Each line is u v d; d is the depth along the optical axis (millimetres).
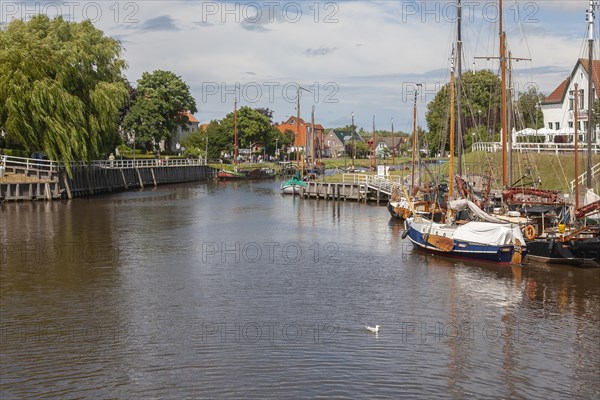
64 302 31812
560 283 35438
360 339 26484
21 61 71812
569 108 90125
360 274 37875
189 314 29891
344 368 23516
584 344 26078
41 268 39188
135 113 127938
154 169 112250
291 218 64750
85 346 25719
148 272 38281
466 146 101500
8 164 78875
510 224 40219
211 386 22078
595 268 38906
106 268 39312
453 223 46188
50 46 77000
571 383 22453
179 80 136125
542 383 22453
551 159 66562
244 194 94562
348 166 143250
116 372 23203
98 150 84562
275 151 181125
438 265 40250
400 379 22609
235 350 25203
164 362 24078
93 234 52281
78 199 81438
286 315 29734
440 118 117625
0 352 25078
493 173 68750
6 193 73812
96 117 81250
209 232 54312
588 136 42250
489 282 35750
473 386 22156
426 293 33531
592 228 38781
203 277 37062
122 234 52500
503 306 31188
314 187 87875
